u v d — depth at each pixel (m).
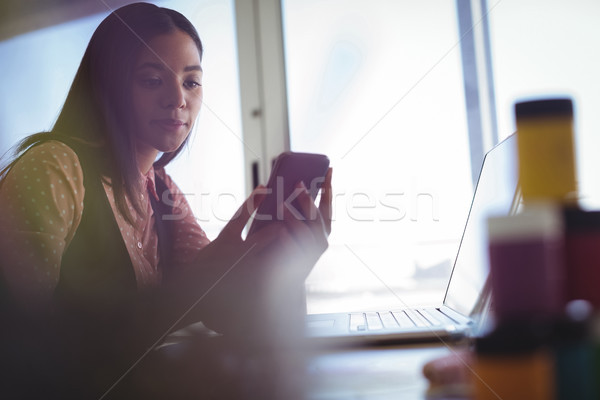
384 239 2.34
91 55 0.88
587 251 0.23
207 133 2.36
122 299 0.73
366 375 0.36
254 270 0.75
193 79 1.02
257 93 2.38
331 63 2.37
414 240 2.33
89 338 0.58
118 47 0.89
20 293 0.66
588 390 0.20
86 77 0.88
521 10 2.25
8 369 0.44
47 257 0.69
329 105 2.38
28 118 2.50
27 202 0.71
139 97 0.94
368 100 2.37
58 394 0.37
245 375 0.40
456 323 0.50
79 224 0.79
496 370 0.21
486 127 2.29
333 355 0.46
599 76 2.21
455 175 2.32
